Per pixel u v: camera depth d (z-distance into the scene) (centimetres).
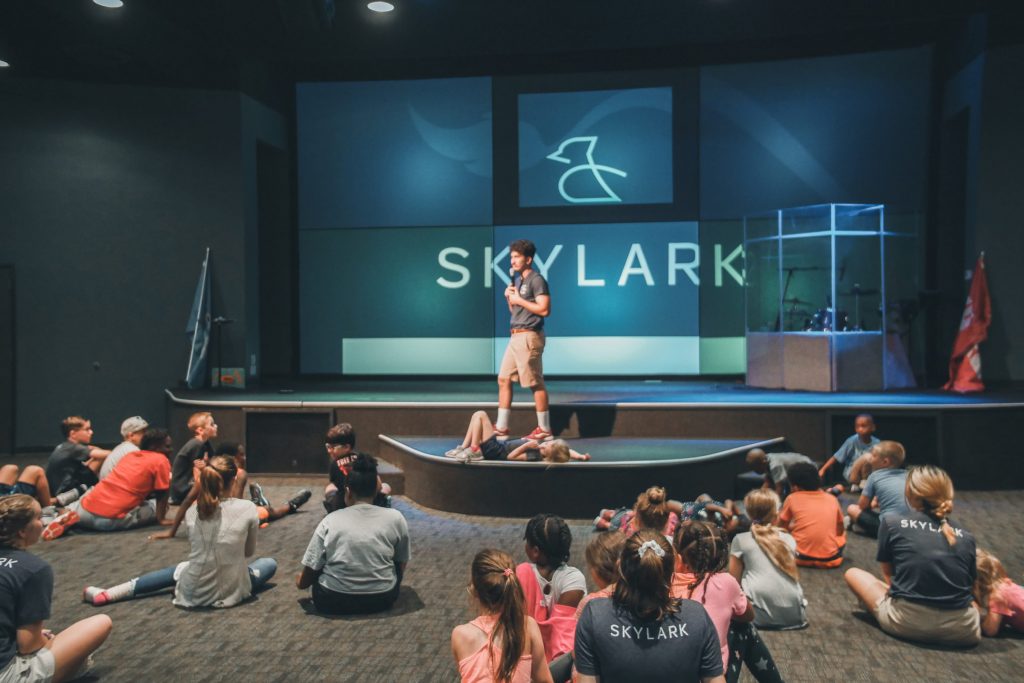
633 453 751
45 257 1025
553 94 1138
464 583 540
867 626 461
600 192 1134
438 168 1157
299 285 1178
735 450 768
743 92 1101
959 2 884
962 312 1016
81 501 673
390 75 1169
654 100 1122
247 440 890
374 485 494
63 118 1024
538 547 368
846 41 1084
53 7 833
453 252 1158
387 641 444
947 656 419
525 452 725
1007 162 939
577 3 979
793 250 974
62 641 374
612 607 244
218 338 1043
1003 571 448
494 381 1152
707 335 1122
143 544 633
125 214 1040
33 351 1025
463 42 1033
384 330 1170
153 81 1040
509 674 259
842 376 947
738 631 340
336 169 1171
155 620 475
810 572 558
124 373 1042
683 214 1122
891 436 809
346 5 988
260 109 1109
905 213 1058
